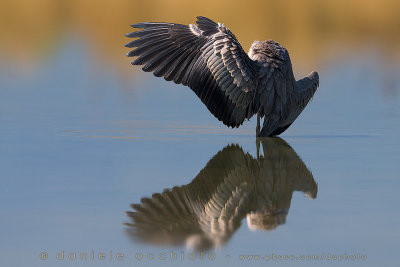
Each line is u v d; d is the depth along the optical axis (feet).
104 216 25.55
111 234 23.75
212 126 45.85
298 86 41.78
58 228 24.16
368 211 26.48
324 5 136.56
